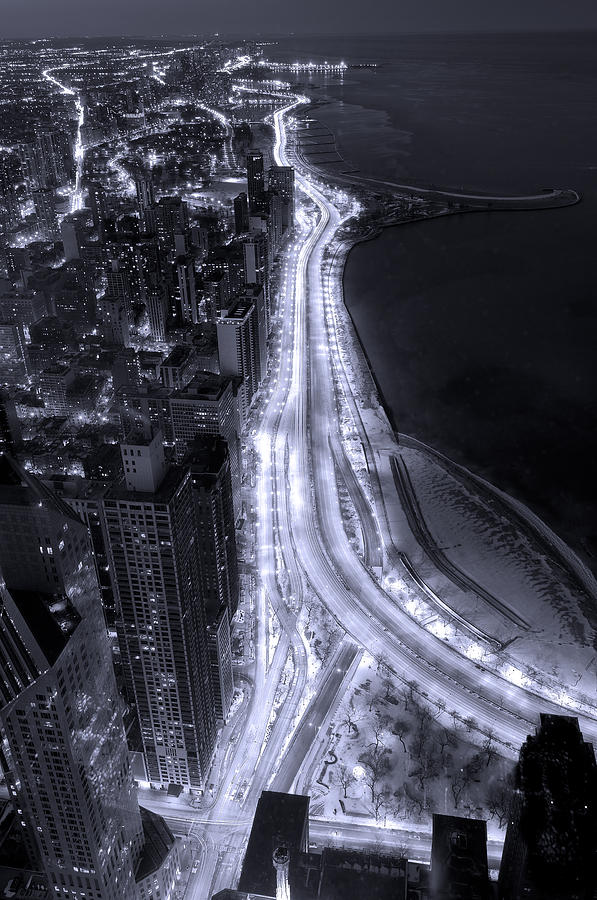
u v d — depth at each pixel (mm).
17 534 156125
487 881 190250
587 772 173875
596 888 163875
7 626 159000
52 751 170375
